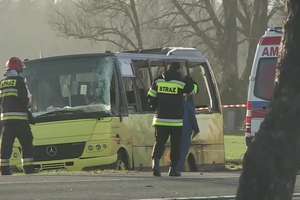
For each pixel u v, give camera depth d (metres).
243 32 179.50
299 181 40.06
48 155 51.22
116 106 51.50
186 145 52.69
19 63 47.28
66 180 39.59
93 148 50.50
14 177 42.25
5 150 46.81
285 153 16.56
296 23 16.94
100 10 180.12
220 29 175.88
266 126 16.81
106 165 50.38
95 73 52.06
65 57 52.97
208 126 60.94
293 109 16.66
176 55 58.88
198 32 177.62
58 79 52.81
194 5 179.75
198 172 54.62
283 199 16.53
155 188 35.31
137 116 53.44
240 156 82.00
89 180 39.59
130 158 52.38
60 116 51.47
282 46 17.17
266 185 16.53
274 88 17.16
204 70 61.78
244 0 178.75
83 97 51.81
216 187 36.06
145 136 54.03
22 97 46.72
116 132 51.00
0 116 48.19
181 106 43.06
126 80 52.88
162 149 43.38
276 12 172.88
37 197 31.14
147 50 58.25
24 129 47.00
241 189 16.80
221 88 163.25
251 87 48.88
